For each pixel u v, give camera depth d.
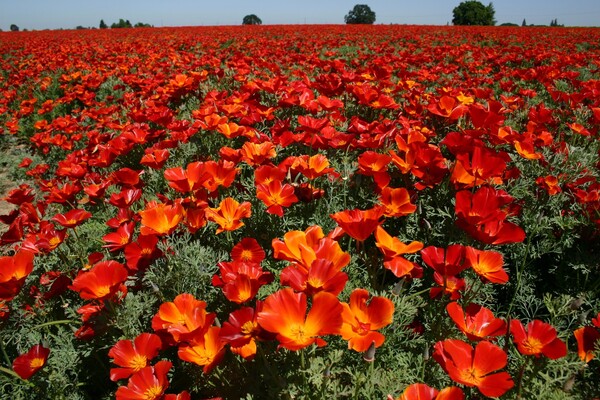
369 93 3.83
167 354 2.07
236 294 1.61
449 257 1.83
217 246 2.59
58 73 10.49
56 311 2.42
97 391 2.17
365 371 1.90
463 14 54.75
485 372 1.42
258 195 2.14
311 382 1.79
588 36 18.28
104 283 1.82
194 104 5.54
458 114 3.29
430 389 1.34
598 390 1.83
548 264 2.68
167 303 1.64
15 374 1.74
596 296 2.39
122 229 2.27
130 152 4.06
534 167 2.93
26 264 1.92
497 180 2.54
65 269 2.46
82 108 8.07
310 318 1.40
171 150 3.69
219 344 1.54
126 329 2.04
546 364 1.79
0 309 2.18
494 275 1.71
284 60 8.45
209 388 1.93
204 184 2.42
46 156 5.45
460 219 1.75
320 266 1.51
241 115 3.81
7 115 7.47
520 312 2.45
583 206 2.51
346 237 2.59
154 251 2.16
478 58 10.16
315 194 2.69
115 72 9.16
